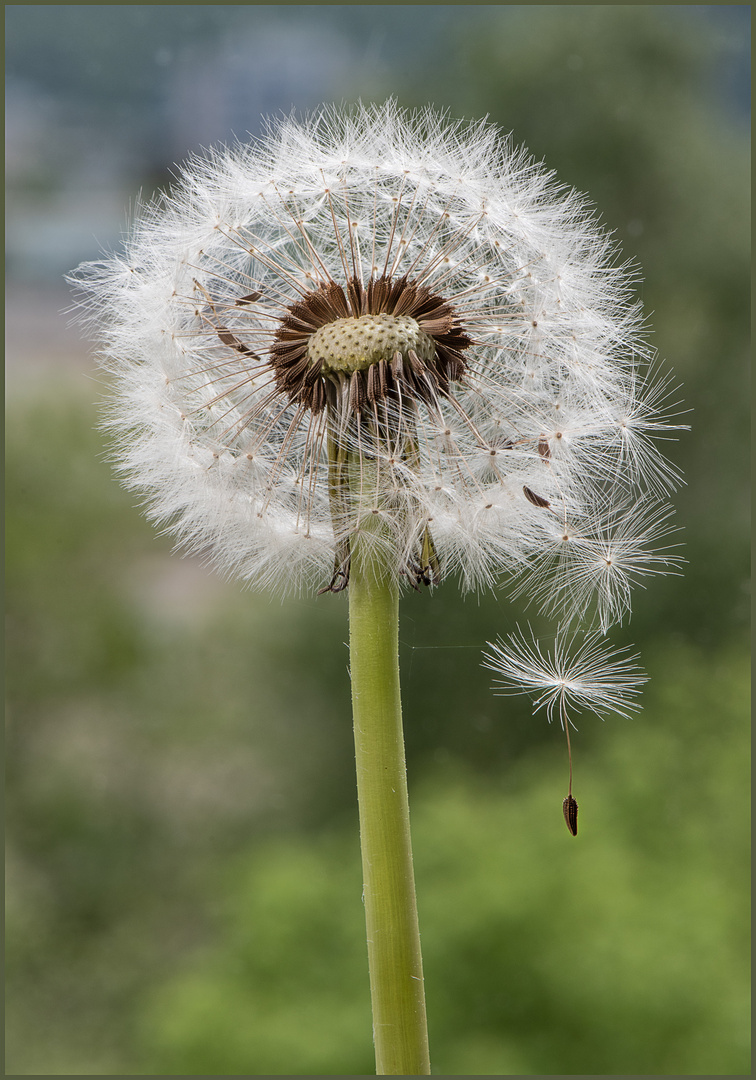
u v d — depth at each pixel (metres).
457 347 0.34
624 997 0.86
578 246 0.35
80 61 2.57
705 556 1.46
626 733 1.33
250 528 0.34
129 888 1.50
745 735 1.28
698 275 1.54
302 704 1.56
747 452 1.51
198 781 1.61
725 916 0.99
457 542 0.34
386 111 0.35
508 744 1.39
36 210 2.13
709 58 1.71
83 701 1.70
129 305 0.35
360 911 1.02
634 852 1.12
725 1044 0.85
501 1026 0.90
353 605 0.33
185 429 0.35
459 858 1.03
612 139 1.55
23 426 1.69
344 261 0.34
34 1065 1.19
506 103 1.60
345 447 0.33
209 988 0.97
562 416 0.35
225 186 0.35
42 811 1.58
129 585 1.75
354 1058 0.86
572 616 0.34
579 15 1.64
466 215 0.35
